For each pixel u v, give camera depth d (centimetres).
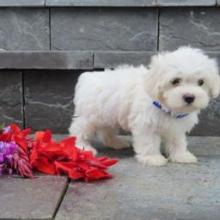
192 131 141
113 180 110
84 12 141
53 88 142
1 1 140
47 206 98
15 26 142
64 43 143
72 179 109
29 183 106
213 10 139
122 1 139
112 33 142
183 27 140
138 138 120
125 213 97
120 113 122
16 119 143
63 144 114
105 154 127
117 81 122
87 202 100
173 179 111
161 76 113
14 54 138
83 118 126
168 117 117
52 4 139
